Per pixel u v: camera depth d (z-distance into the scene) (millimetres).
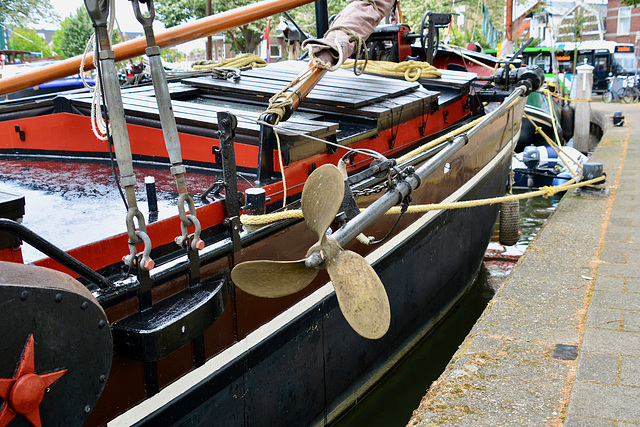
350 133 3850
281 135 3107
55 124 3859
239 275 1970
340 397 3855
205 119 3402
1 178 3406
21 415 1525
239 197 2688
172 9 17859
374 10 4047
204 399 2596
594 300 3885
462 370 3088
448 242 5320
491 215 6590
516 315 3740
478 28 18828
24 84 2789
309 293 3291
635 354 3145
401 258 4371
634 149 10352
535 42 23453
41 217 2684
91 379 1705
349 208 2416
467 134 3471
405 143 4500
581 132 14961
